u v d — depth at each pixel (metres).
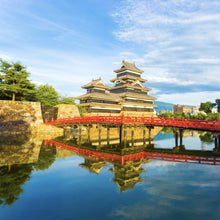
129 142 31.31
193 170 14.61
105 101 47.28
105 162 16.78
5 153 19.19
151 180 12.31
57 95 57.56
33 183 11.50
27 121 38.34
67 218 7.68
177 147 25.36
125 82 56.16
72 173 13.54
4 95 41.25
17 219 7.57
